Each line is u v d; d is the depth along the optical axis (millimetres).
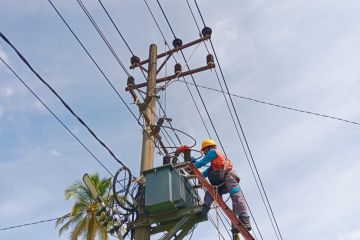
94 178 21312
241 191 8086
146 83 9609
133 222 7555
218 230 7609
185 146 8344
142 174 7871
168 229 7676
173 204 7324
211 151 8219
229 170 8148
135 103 8836
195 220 7598
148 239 7445
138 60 10055
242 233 7590
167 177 7504
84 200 23391
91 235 22719
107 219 7652
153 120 8734
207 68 9633
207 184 7902
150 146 8289
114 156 7535
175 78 9625
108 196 8172
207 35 9680
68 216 24047
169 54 9859
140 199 7664
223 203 7699
